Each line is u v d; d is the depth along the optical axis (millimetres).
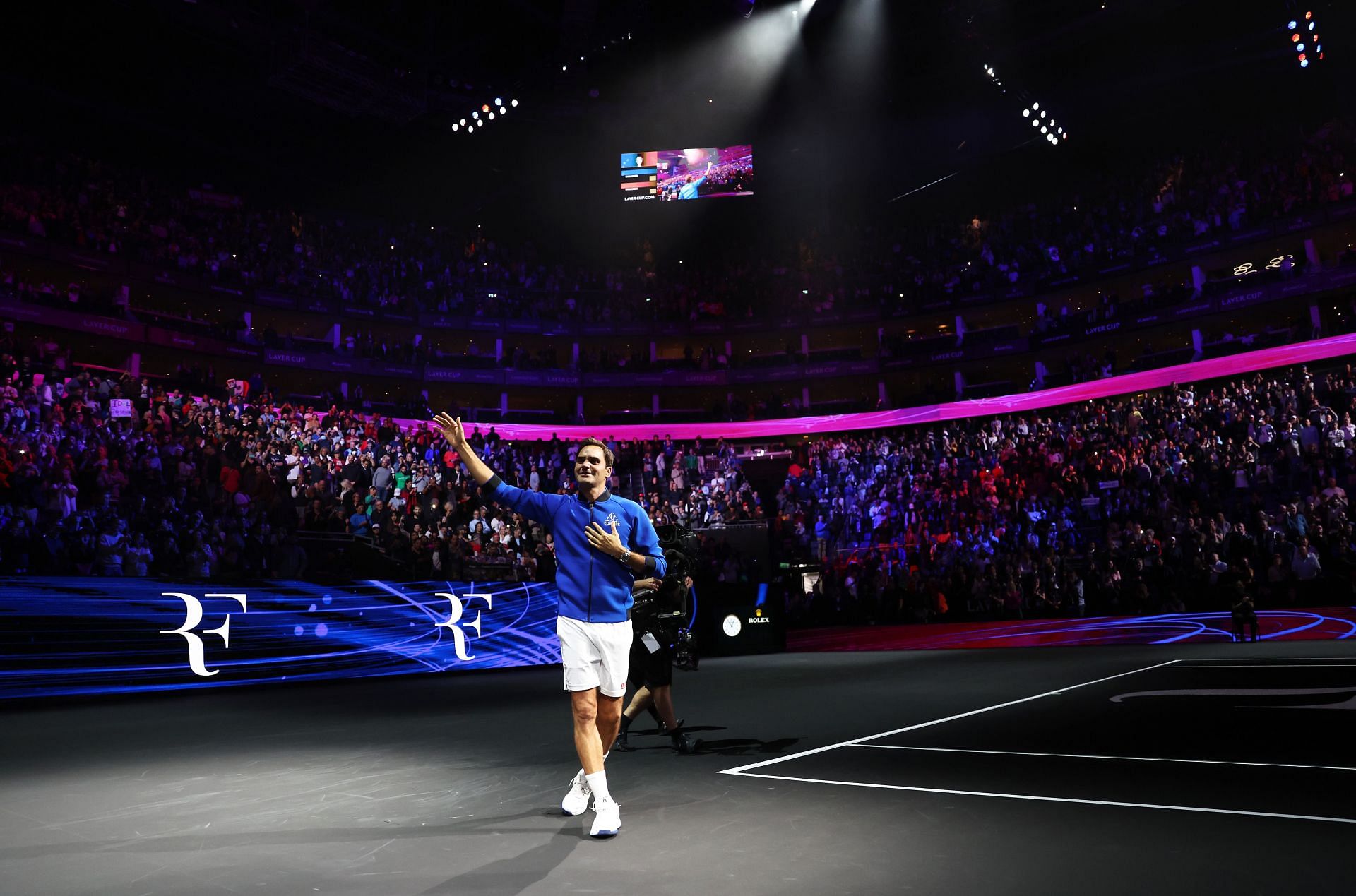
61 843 3814
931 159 36812
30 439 16875
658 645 6090
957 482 25812
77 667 11242
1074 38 31562
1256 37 30000
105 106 30219
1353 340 24766
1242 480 20203
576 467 4137
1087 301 33531
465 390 36688
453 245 37656
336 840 3785
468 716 8625
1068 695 8641
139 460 18172
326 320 33562
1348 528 16969
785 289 37656
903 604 21234
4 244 25422
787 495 28469
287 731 7836
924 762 5203
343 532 18469
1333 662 11422
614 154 38625
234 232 31797
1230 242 29094
